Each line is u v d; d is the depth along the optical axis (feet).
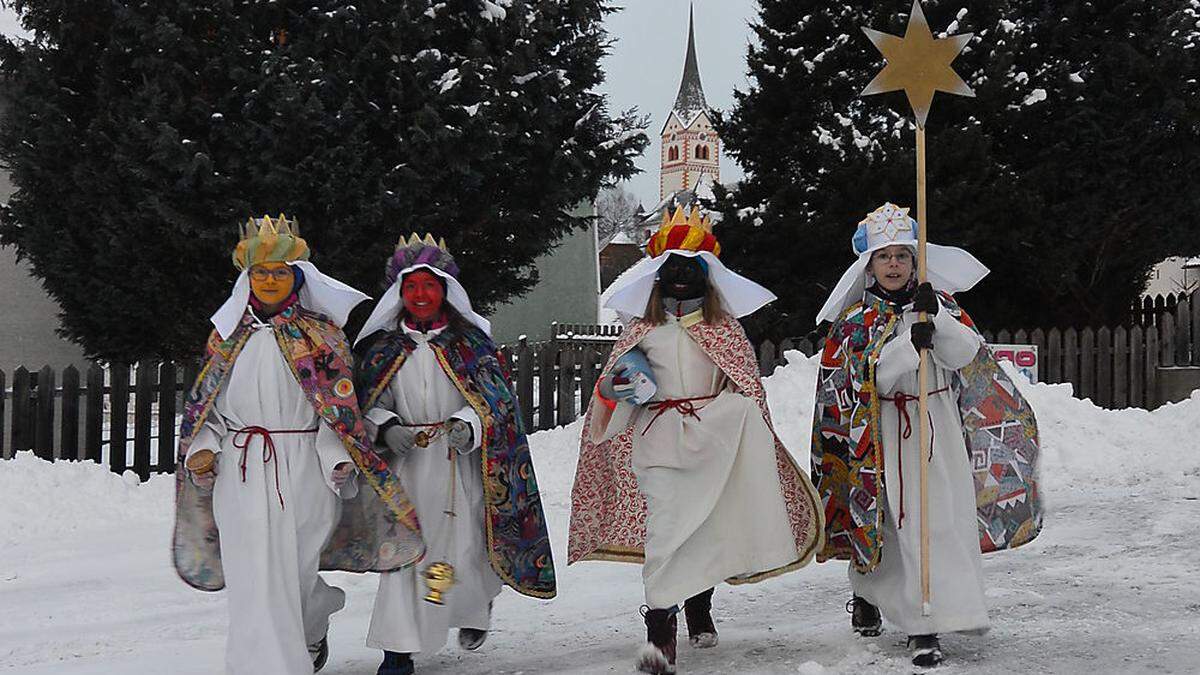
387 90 39.01
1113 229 50.14
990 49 49.14
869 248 16.47
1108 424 36.58
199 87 38.45
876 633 17.24
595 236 79.25
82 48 40.40
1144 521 26.30
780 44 52.24
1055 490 31.42
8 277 49.85
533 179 43.01
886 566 15.90
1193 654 15.39
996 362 17.40
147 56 38.11
